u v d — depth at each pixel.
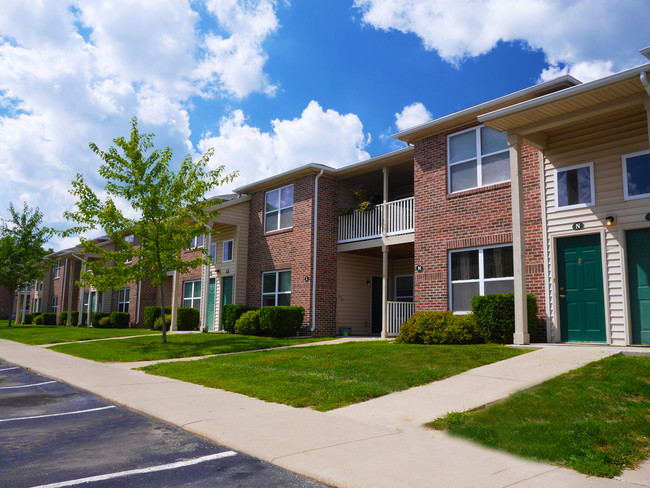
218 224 22.86
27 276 31.44
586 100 9.93
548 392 6.76
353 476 4.25
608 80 9.15
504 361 9.19
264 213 21.16
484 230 13.30
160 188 16.28
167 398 7.80
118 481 4.21
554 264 11.67
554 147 11.98
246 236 21.86
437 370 8.70
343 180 19.86
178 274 23.33
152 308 26.36
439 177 14.60
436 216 14.55
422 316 13.01
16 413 6.92
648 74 8.78
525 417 5.88
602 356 8.88
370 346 12.48
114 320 28.94
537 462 4.66
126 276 16.34
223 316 20.58
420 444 5.23
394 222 16.80
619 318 10.55
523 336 10.85
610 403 6.20
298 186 19.61
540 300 11.81
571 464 4.56
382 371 8.94
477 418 5.96
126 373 10.70
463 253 13.90
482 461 4.68
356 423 6.14
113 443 5.40
